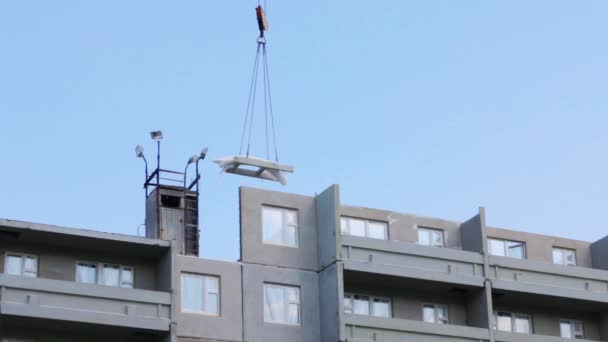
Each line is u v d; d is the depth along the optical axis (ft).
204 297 213.66
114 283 212.23
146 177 233.14
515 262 238.07
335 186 225.97
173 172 232.73
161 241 211.82
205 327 211.00
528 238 250.16
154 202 229.66
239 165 234.38
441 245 240.12
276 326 216.33
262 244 221.87
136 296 205.26
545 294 237.45
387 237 235.61
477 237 238.48
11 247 207.21
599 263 254.06
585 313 248.93
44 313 197.77
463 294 235.61
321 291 221.87
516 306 242.78
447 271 230.48
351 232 232.53
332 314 217.36
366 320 217.97
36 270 207.62
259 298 217.36
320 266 223.92
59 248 210.59
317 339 218.38
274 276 220.02
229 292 215.72
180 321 209.56
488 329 228.84
